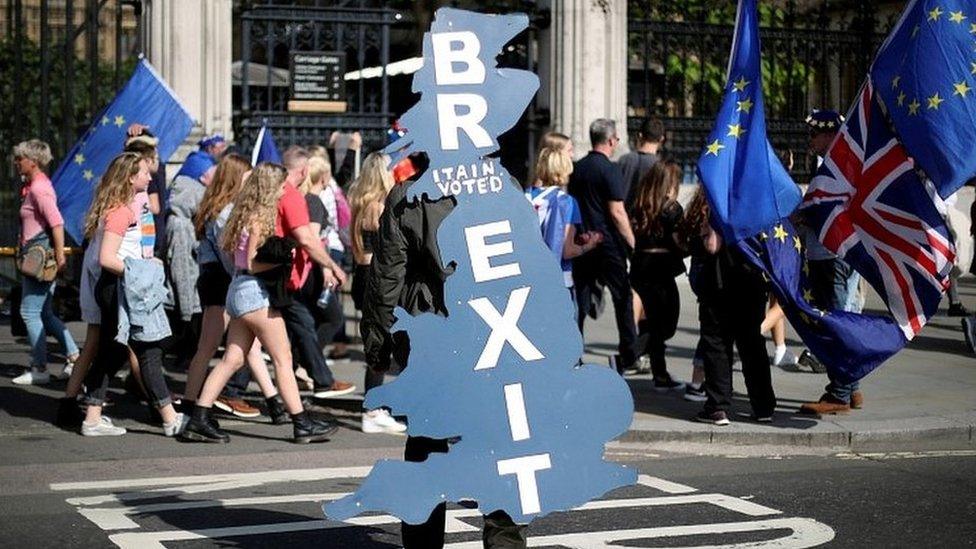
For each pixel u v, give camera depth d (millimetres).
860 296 11078
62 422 9836
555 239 10367
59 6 17609
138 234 9656
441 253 5797
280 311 9367
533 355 5848
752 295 9680
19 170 11234
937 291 9641
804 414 10156
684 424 9766
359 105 15734
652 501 7699
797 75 18578
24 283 11266
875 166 9703
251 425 10102
